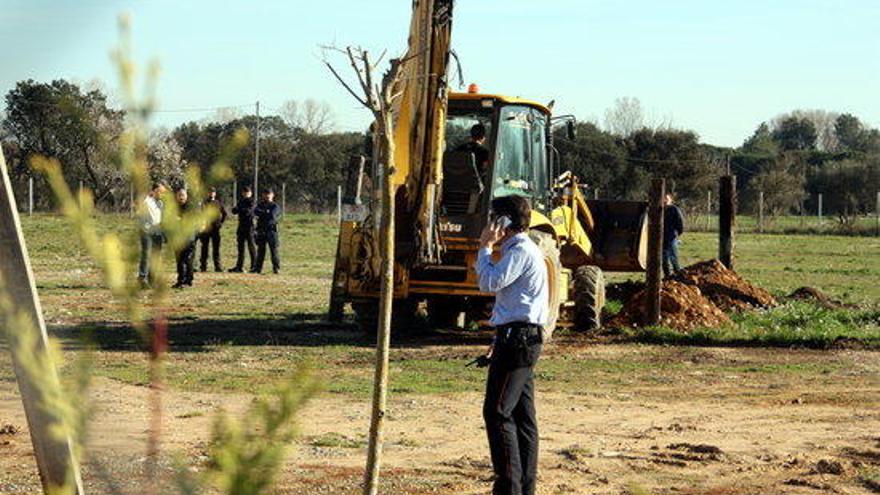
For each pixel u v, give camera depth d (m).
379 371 8.23
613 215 36.34
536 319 13.11
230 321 34.53
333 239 85.62
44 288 42.75
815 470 16.41
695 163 130.88
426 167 27.84
